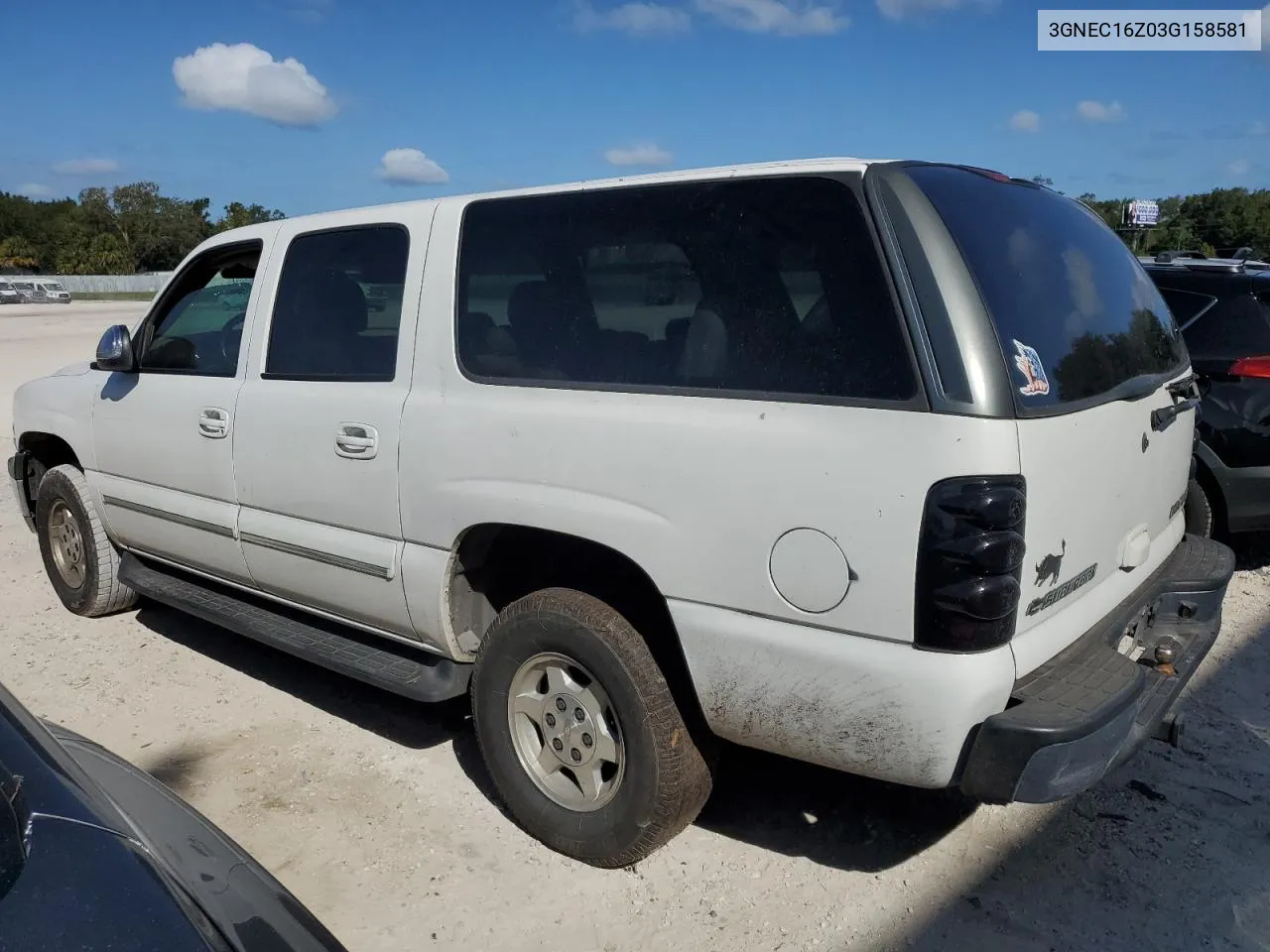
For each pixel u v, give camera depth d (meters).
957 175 2.88
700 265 2.85
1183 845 3.28
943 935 2.87
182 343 4.51
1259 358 5.41
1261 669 4.59
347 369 3.71
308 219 3.99
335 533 3.73
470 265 3.37
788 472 2.57
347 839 3.40
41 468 5.79
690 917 2.98
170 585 4.79
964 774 2.48
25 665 4.89
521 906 3.04
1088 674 2.62
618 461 2.88
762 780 3.73
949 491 2.36
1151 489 3.19
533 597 3.20
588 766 3.15
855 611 2.50
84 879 1.83
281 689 4.60
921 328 2.45
